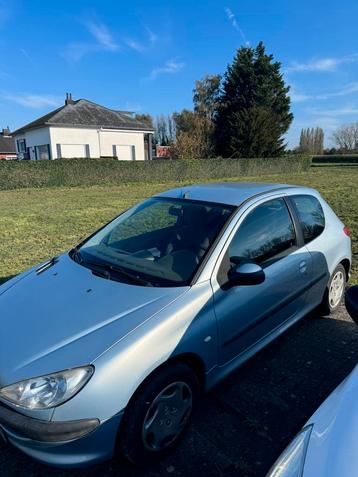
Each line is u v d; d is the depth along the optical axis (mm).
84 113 27938
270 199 3020
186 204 3000
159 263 2527
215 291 2307
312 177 25406
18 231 8570
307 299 3334
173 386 2070
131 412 1890
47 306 2252
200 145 36750
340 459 1151
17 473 2076
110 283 2391
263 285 2660
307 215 3398
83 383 1752
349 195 13539
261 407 2541
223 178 26312
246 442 2250
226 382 2807
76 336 1945
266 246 2809
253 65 41906
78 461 1789
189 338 2094
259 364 3037
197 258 2426
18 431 1767
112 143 28688
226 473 2043
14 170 18797
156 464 2107
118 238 3002
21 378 1799
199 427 2363
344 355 3156
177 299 2146
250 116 36781
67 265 2809
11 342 2010
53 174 19984
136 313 2045
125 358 1828
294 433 2312
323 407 1500
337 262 3697
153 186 20859
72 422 1726
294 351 3219
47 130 26328
